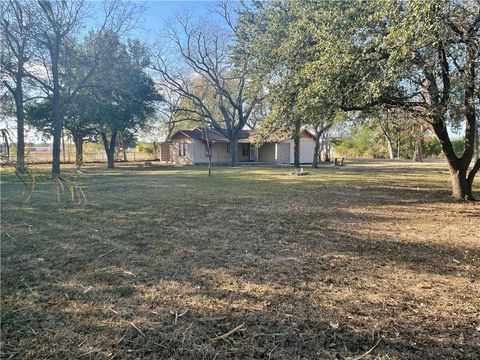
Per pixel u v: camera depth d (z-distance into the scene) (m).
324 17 6.80
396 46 4.92
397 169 21.06
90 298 2.90
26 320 2.52
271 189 10.86
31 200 8.24
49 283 3.21
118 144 30.12
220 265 3.74
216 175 16.75
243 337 2.32
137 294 2.99
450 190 10.50
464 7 5.38
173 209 7.19
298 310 2.71
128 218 6.23
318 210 7.16
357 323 2.52
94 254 4.10
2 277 3.35
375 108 8.34
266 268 3.66
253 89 13.83
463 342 2.28
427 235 5.11
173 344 2.24
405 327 2.47
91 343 2.24
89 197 8.95
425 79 6.76
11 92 15.60
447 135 8.26
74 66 17.05
